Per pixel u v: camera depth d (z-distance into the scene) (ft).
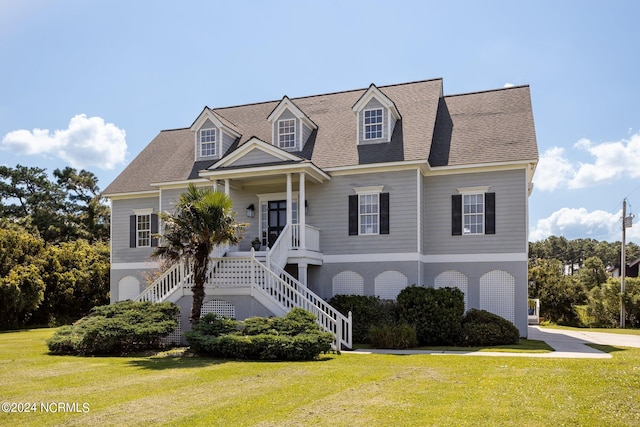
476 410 28.55
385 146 76.84
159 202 88.94
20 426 26.48
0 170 186.91
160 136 103.65
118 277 92.38
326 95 93.20
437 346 61.77
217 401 31.24
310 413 28.37
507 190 72.54
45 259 114.01
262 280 63.36
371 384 35.76
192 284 64.49
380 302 69.10
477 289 72.84
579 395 31.35
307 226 72.69
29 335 82.33
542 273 134.72
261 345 48.57
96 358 51.11
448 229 74.90
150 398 32.14
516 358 47.75
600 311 124.98
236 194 83.20
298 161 71.56
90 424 26.71
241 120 94.73
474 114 82.02
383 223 74.08
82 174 194.70
